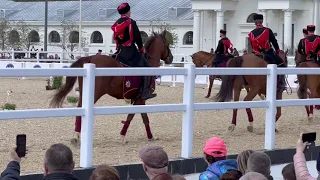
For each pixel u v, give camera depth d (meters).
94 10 83.62
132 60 14.28
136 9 81.44
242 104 13.22
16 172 6.66
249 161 7.50
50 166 6.57
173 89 33.12
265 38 17.69
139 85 14.27
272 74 13.75
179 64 43.12
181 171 11.87
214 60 26.64
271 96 13.72
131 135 15.17
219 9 75.56
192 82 12.30
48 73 10.45
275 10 73.69
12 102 22.67
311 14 72.56
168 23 78.62
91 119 10.99
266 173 7.45
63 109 10.68
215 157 8.69
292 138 15.70
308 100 14.60
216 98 16.56
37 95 26.00
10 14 88.19
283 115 21.14
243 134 16.08
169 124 17.38
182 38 78.69
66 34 80.69
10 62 39.31
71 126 16.19
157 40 15.98
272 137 13.61
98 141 14.13
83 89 11.04
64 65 37.22
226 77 16.34
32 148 12.89
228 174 7.13
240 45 76.75
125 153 12.72
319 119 20.19
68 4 87.44
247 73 13.34
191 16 78.62
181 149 13.07
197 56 30.03
